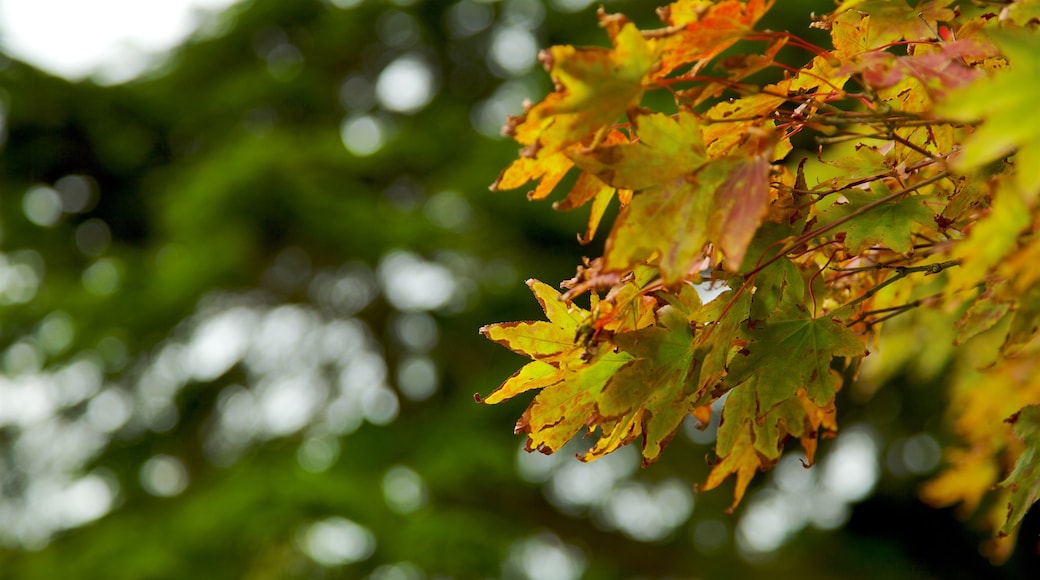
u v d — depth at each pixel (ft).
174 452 23.30
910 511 23.53
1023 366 5.23
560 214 20.77
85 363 21.95
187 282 20.68
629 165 3.05
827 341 3.59
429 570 16.71
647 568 23.02
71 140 25.53
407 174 24.09
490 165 21.83
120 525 19.85
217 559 16.88
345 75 27.40
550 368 3.66
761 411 3.63
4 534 22.33
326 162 22.89
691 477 23.61
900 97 3.69
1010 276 3.26
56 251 25.53
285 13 27.22
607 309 3.52
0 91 24.18
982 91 2.43
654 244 3.00
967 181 3.44
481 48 26.94
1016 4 3.17
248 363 23.75
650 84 3.03
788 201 3.59
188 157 25.93
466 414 20.36
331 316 23.85
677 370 3.50
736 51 18.30
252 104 25.73
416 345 23.08
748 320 3.56
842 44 3.67
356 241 21.18
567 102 2.95
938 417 21.88
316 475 18.22
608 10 24.99
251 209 21.16
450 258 21.91
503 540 18.07
